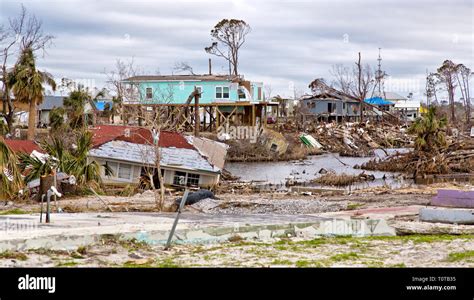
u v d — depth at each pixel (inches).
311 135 3339.1
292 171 2208.4
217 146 1781.5
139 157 1553.9
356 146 3233.3
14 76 2118.6
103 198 1203.2
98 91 3166.8
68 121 2428.6
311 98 4247.0
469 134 3316.9
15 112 2780.5
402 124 3919.8
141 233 615.2
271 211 1003.9
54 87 2252.7
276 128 3412.9
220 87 2974.9
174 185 1571.1
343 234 709.9
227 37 4175.7
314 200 1206.9
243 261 554.6
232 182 1774.1
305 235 698.2
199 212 984.9
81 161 1339.8
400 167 2158.0
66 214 824.3
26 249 550.6
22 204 1094.4
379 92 5000.0
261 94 3336.6
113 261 536.4
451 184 1499.8
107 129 1694.1
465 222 757.3
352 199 1199.6
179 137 1669.5
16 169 1101.7
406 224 733.9
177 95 2925.7
